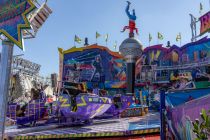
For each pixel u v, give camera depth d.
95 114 11.41
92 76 41.59
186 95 6.10
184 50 35.62
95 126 10.84
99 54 41.91
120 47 20.44
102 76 41.47
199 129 4.35
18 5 8.76
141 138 8.16
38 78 45.69
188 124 4.69
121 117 13.70
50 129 11.01
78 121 11.47
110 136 8.77
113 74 41.25
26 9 8.56
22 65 43.88
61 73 42.31
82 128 10.53
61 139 9.13
